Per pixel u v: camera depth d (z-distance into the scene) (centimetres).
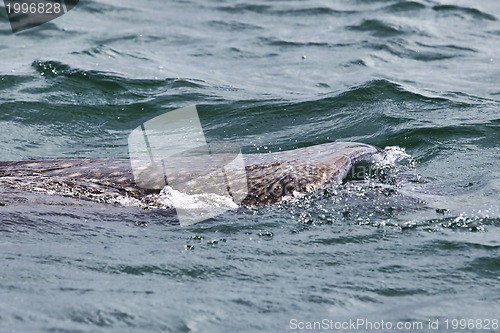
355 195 2800
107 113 3966
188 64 4775
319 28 5512
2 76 4334
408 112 3834
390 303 2108
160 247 2445
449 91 4228
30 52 4938
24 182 2842
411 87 4194
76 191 2797
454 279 2231
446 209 2691
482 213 2650
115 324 1955
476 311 2064
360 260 2355
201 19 5756
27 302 2042
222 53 5016
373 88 4084
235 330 1958
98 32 5403
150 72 4528
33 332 1888
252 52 5044
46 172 2928
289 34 5409
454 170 3116
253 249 2431
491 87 4359
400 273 2267
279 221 2628
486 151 3334
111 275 2241
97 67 4538
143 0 6184
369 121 3731
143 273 2261
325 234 2534
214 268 2298
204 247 2445
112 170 2920
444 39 5281
